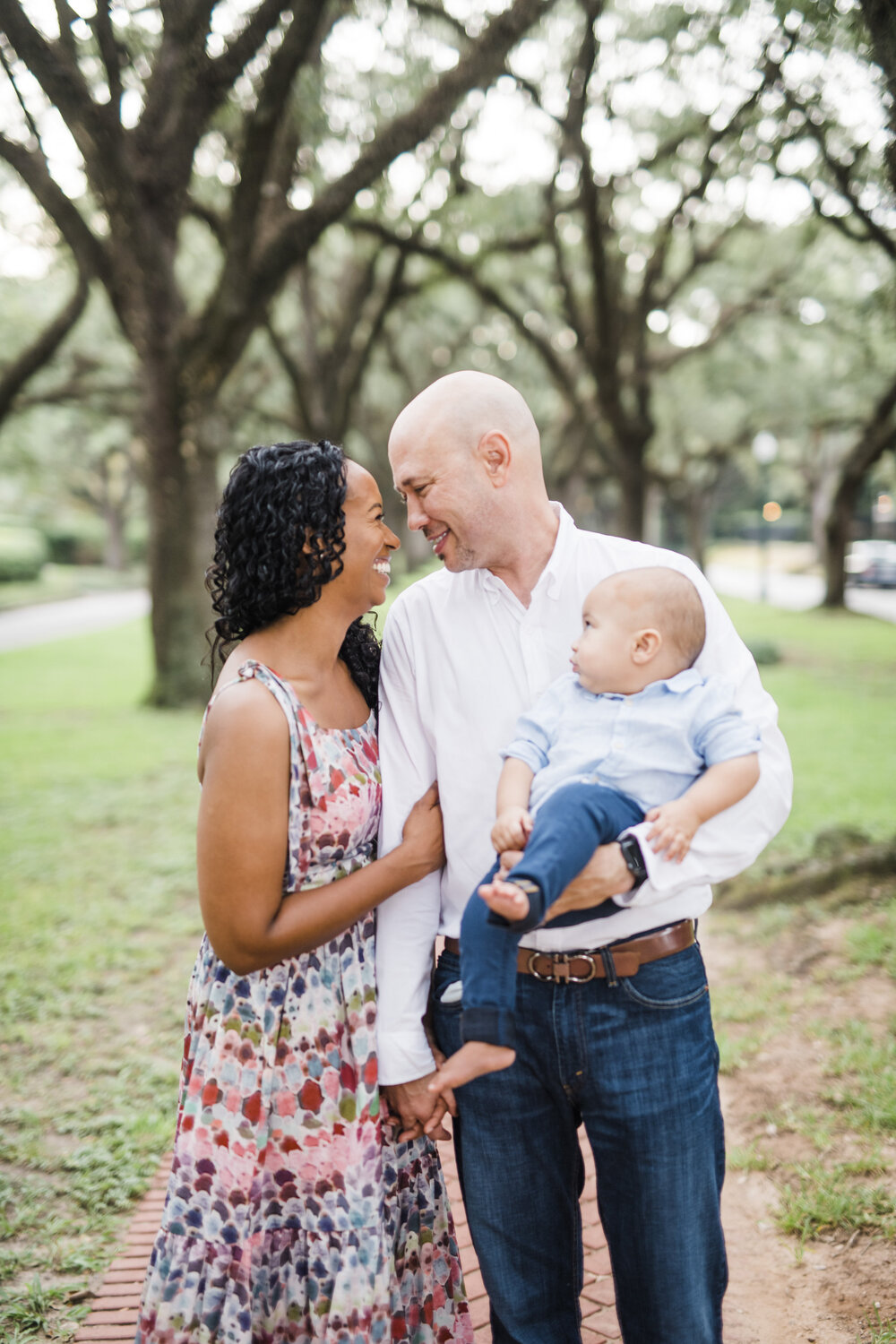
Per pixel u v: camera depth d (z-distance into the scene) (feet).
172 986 16.06
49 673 55.47
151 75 26.50
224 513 5.86
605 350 44.62
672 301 55.11
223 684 5.69
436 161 37.91
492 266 56.54
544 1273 6.13
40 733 36.78
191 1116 5.79
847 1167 10.07
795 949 15.84
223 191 35.17
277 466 5.69
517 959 5.51
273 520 5.65
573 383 59.21
